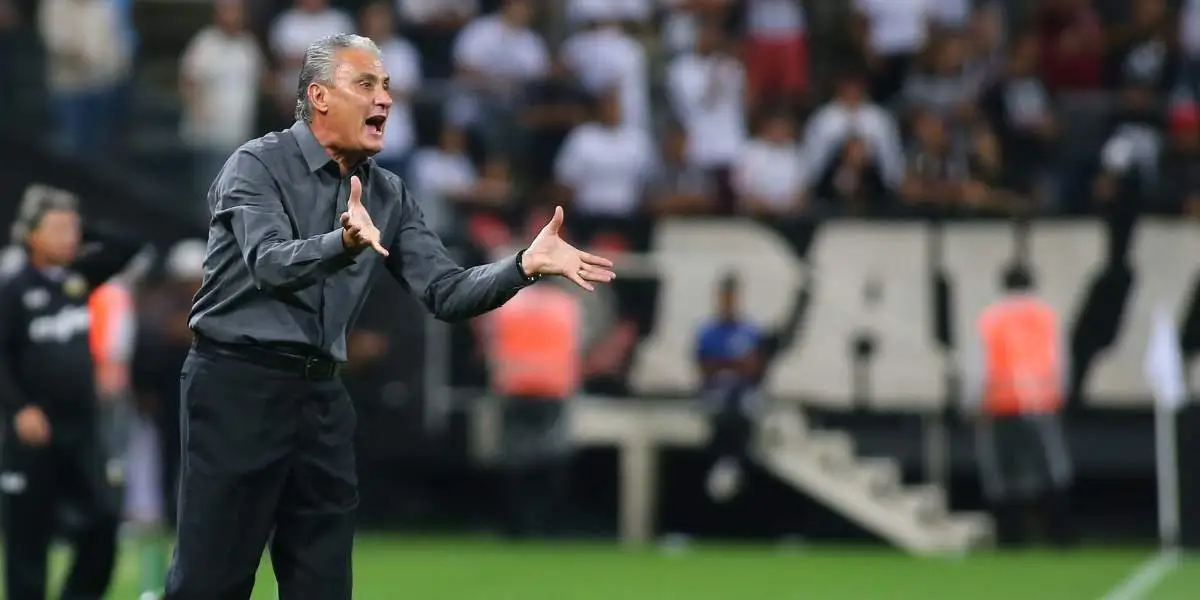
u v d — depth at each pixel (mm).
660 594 44406
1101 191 62125
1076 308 61344
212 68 61719
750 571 49906
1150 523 60594
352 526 21719
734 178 65375
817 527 59625
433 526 62125
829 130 64062
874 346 61281
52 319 33031
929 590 45281
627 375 60844
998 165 65438
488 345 60094
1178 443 57531
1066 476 58656
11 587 33062
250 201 20750
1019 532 57188
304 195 21172
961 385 61062
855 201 63031
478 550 55156
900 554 55406
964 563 52219
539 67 67688
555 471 56562
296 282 19828
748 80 69438
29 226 32938
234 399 20969
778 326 61688
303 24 66750
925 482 60906
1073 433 60688
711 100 65812
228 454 20953
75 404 33125
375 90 21266
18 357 32906
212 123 61031
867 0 70625
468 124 64875
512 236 61281
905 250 61781
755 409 57281
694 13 70250
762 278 61719
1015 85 67250
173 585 21141
